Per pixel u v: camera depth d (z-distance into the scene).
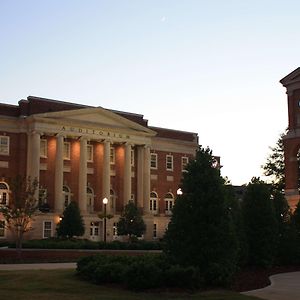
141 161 74.38
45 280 20.44
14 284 19.33
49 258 38.31
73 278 21.16
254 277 24.19
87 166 70.31
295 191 54.84
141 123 76.06
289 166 55.81
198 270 19.11
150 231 72.50
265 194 30.16
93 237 67.00
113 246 47.31
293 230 33.59
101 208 69.56
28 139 64.38
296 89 56.41
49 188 65.81
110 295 17.14
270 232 29.58
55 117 65.00
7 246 46.69
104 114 69.75
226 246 20.11
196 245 19.94
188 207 20.44
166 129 80.06
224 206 20.53
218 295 17.62
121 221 61.84
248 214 29.83
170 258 20.02
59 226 56.91
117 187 72.69
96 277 19.66
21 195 41.22
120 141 71.44
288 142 56.25
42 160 65.88
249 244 29.28
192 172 20.94
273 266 31.11
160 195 77.50
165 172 78.62
